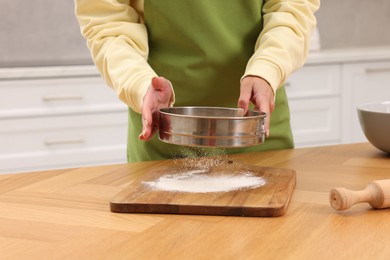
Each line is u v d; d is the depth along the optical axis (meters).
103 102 2.85
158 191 1.12
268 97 1.32
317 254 0.85
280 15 1.50
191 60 1.57
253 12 1.56
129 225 0.98
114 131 2.89
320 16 3.91
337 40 3.97
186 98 1.61
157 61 1.59
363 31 4.04
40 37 3.33
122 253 0.86
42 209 1.08
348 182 1.25
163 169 1.31
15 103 2.71
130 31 1.48
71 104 2.80
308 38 1.53
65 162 2.82
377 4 4.05
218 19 1.54
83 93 2.81
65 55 3.39
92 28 1.48
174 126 1.15
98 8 1.50
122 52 1.40
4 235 0.94
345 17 3.98
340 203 1.02
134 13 1.55
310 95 3.23
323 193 1.17
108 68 1.40
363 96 3.37
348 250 0.86
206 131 1.12
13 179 1.30
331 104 3.29
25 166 2.76
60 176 1.32
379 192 1.03
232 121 1.12
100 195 1.17
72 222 1.00
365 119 1.51
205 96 1.61
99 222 1.00
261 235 0.92
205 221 1.00
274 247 0.87
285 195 1.08
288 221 0.99
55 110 2.77
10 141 2.73
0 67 2.83
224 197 1.07
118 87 1.34
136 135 1.70
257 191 1.11
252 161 1.46
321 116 3.29
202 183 1.17
